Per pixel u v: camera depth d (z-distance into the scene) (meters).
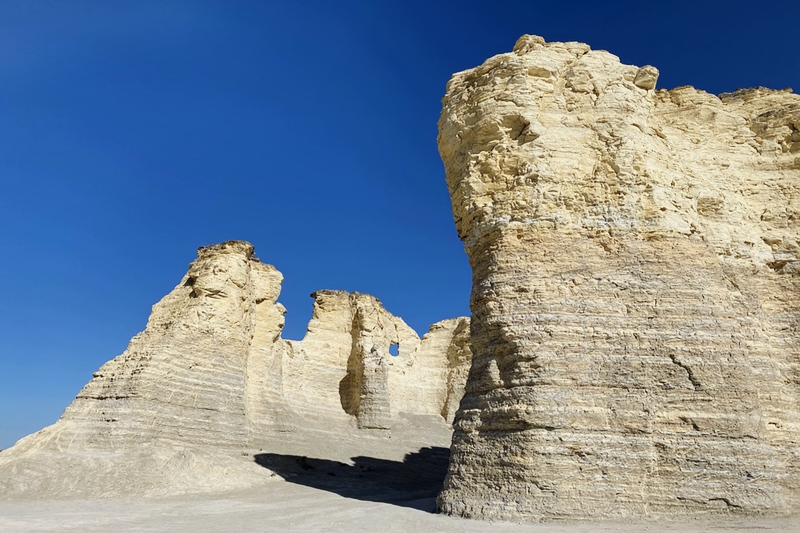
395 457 41.97
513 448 16.67
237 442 33.50
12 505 21.88
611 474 16.12
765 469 16.53
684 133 22.70
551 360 17.45
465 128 21.73
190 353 33.19
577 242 19.19
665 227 19.27
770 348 19.72
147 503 22.61
